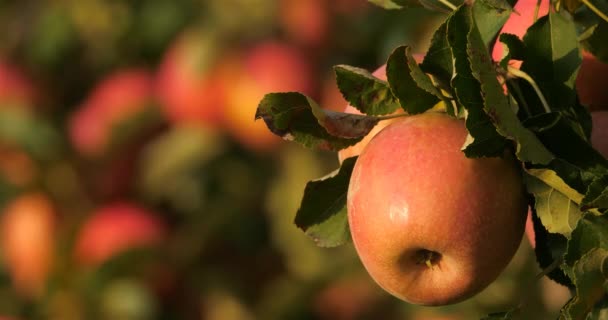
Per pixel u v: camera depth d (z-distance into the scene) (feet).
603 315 8.98
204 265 24.70
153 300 24.45
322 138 9.91
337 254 23.56
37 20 26.17
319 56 24.94
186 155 24.66
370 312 23.34
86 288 24.67
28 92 25.91
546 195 9.35
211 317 24.40
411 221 9.39
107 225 25.03
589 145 9.27
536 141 9.12
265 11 24.90
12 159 25.68
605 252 8.98
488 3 9.44
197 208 24.71
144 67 25.77
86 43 25.89
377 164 9.61
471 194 9.39
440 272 9.74
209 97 24.54
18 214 25.53
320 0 24.79
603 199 8.90
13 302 25.49
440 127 9.59
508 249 9.59
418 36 22.17
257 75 24.43
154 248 24.68
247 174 24.61
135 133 25.32
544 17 9.80
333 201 10.50
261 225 24.56
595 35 10.40
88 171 25.71
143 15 25.48
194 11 25.27
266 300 24.02
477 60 9.07
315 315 23.72
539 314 18.06
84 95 26.23
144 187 25.31
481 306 18.44
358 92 9.87
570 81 9.69
